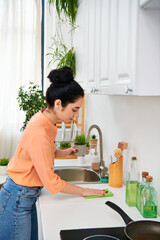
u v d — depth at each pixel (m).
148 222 1.29
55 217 1.50
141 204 1.56
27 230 1.68
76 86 1.55
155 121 1.65
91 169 2.50
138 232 1.27
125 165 2.14
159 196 1.61
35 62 4.09
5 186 1.69
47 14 3.97
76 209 1.61
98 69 1.84
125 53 1.30
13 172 1.67
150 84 1.17
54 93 1.56
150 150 1.72
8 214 1.66
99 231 1.32
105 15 1.66
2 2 3.90
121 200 1.78
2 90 4.00
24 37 4.04
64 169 2.50
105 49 1.66
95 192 1.81
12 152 4.09
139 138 1.89
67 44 3.86
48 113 1.64
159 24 1.14
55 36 3.88
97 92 1.87
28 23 4.03
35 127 1.55
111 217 1.52
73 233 1.29
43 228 1.36
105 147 2.70
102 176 2.17
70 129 3.65
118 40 1.41
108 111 2.58
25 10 3.99
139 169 1.89
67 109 1.59
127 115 2.11
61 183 1.61
